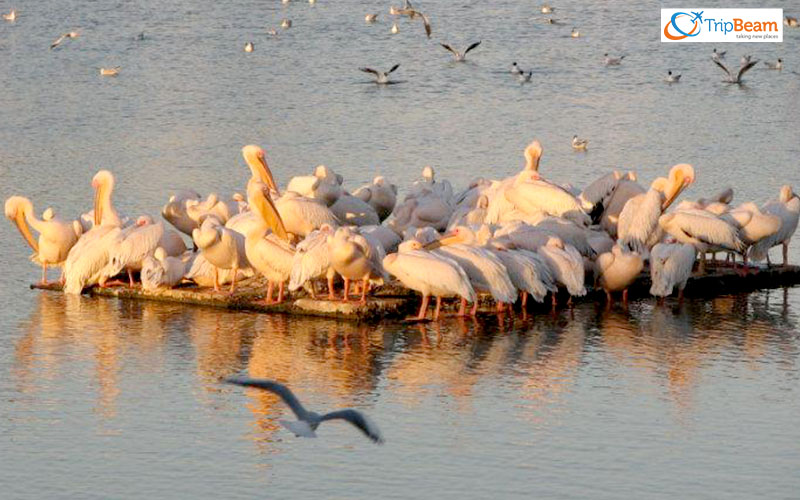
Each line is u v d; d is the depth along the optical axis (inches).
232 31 2293.3
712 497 540.7
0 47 2106.3
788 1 2645.2
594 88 1807.3
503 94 1740.9
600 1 2672.2
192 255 834.2
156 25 2340.1
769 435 603.8
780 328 765.3
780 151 1342.3
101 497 541.3
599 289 825.5
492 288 757.9
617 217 909.8
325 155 1299.2
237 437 601.0
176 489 548.1
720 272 856.3
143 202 1074.7
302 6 2596.0
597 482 553.0
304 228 838.5
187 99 1641.2
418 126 1481.3
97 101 1617.9
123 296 814.5
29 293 828.6
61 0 2600.9
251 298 788.6
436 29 2358.5
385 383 664.4
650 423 616.4
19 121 1470.2
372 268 756.6
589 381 670.5
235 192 1120.2
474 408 632.4
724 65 1862.7
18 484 553.3
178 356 705.0
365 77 1867.6
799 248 959.0
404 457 577.6
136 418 622.5
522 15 2513.5
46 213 831.1
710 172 1228.5
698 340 740.0
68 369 685.9
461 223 900.6
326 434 603.8
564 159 1306.6
